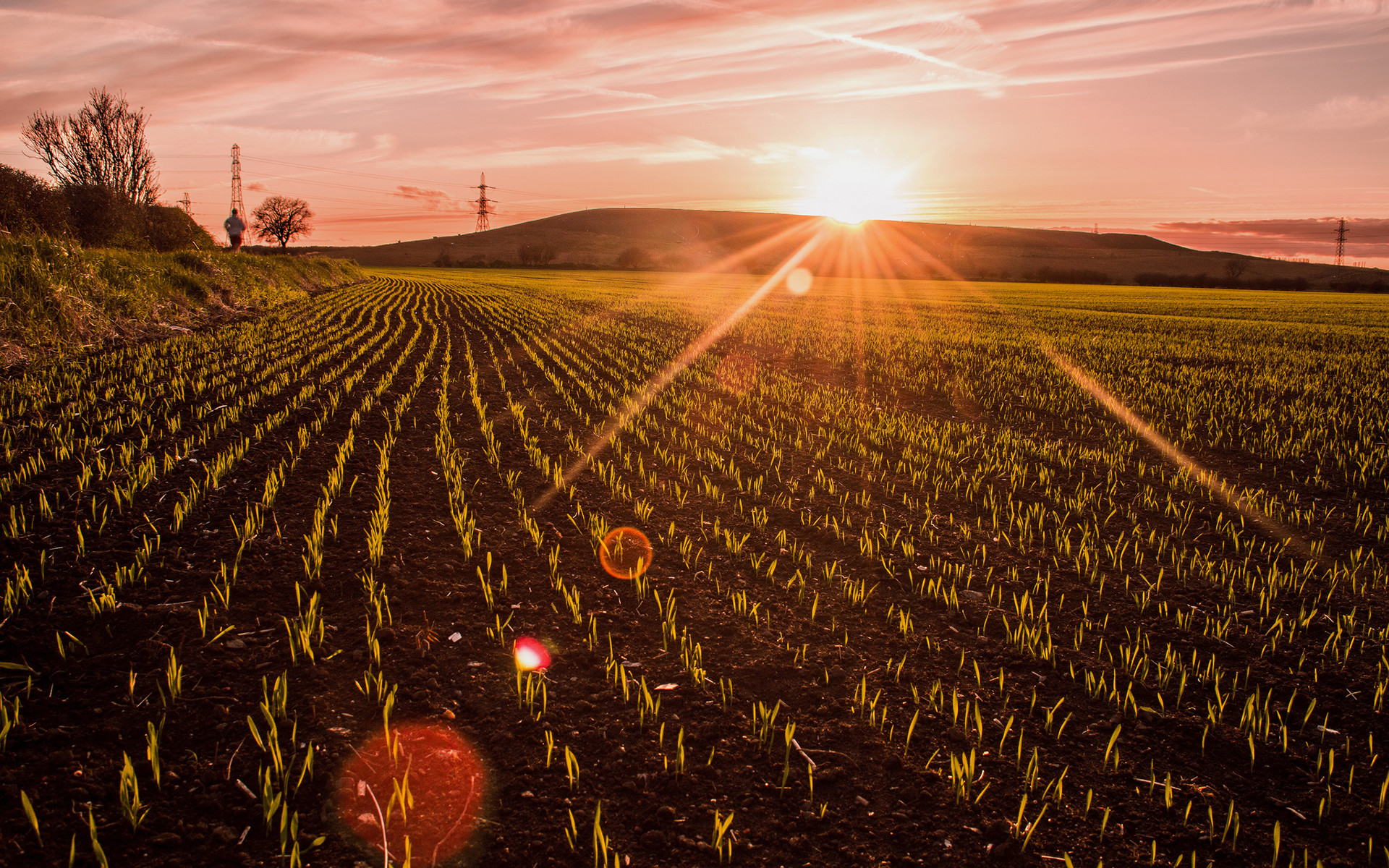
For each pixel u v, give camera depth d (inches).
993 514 257.9
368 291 1596.9
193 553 185.6
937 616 178.1
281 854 98.0
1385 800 117.6
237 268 1056.2
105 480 231.9
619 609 173.5
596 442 331.9
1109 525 250.8
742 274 3846.0
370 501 234.1
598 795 113.2
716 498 260.5
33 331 432.1
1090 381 560.4
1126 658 158.9
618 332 836.6
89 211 1133.7
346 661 144.4
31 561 174.2
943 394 501.7
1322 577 209.3
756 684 146.0
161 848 97.9
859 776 120.5
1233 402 482.6
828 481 287.7
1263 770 126.0
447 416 362.0
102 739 117.8
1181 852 106.7
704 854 102.7
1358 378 593.6
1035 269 4687.5
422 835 102.7
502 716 131.0
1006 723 136.1
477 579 184.5
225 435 299.7
